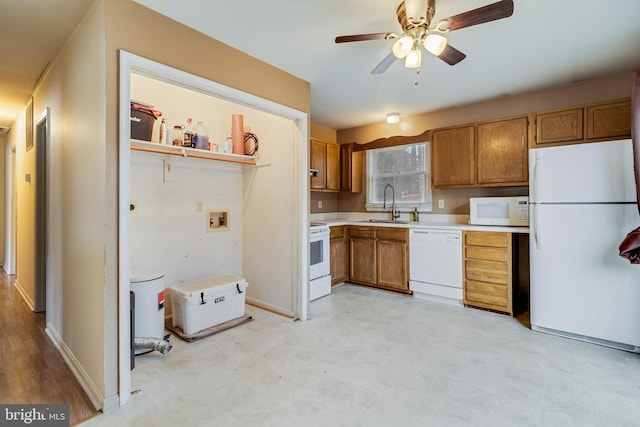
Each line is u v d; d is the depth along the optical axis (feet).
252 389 6.47
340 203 17.37
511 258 10.59
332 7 6.50
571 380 6.75
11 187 16.81
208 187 11.44
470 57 8.73
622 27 7.23
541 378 6.84
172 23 6.76
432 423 5.43
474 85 10.78
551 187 9.00
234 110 12.10
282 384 6.64
